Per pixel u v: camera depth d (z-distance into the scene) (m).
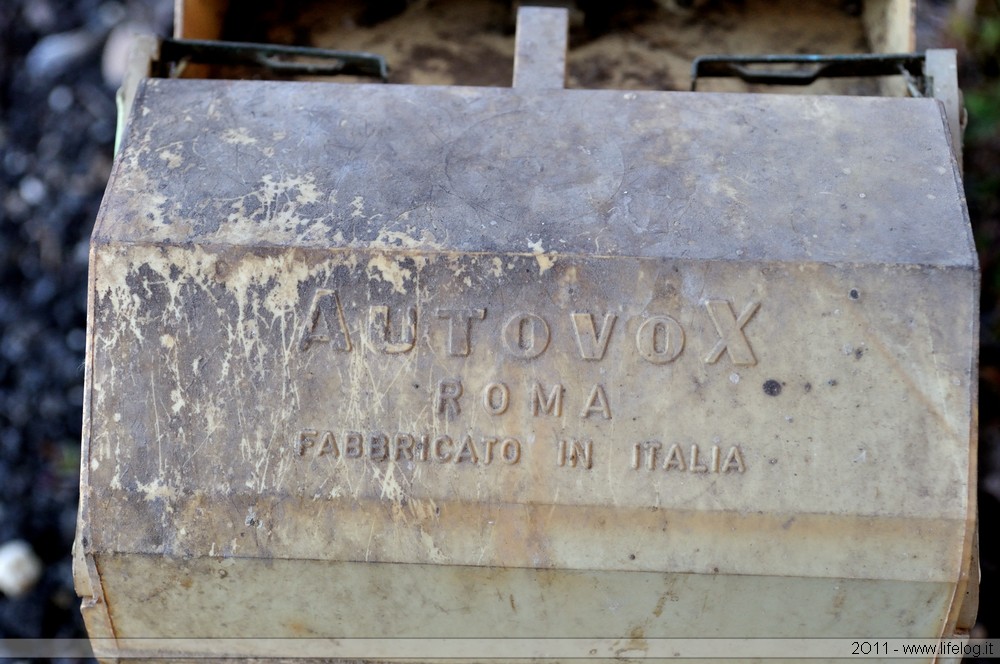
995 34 2.86
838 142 1.45
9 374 2.72
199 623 1.44
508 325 1.34
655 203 1.39
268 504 1.35
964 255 1.34
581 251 1.35
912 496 1.31
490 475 1.34
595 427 1.34
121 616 1.43
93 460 1.36
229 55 1.70
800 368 1.33
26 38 3.22
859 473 1.32
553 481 1.34
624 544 1.35
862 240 1.35
